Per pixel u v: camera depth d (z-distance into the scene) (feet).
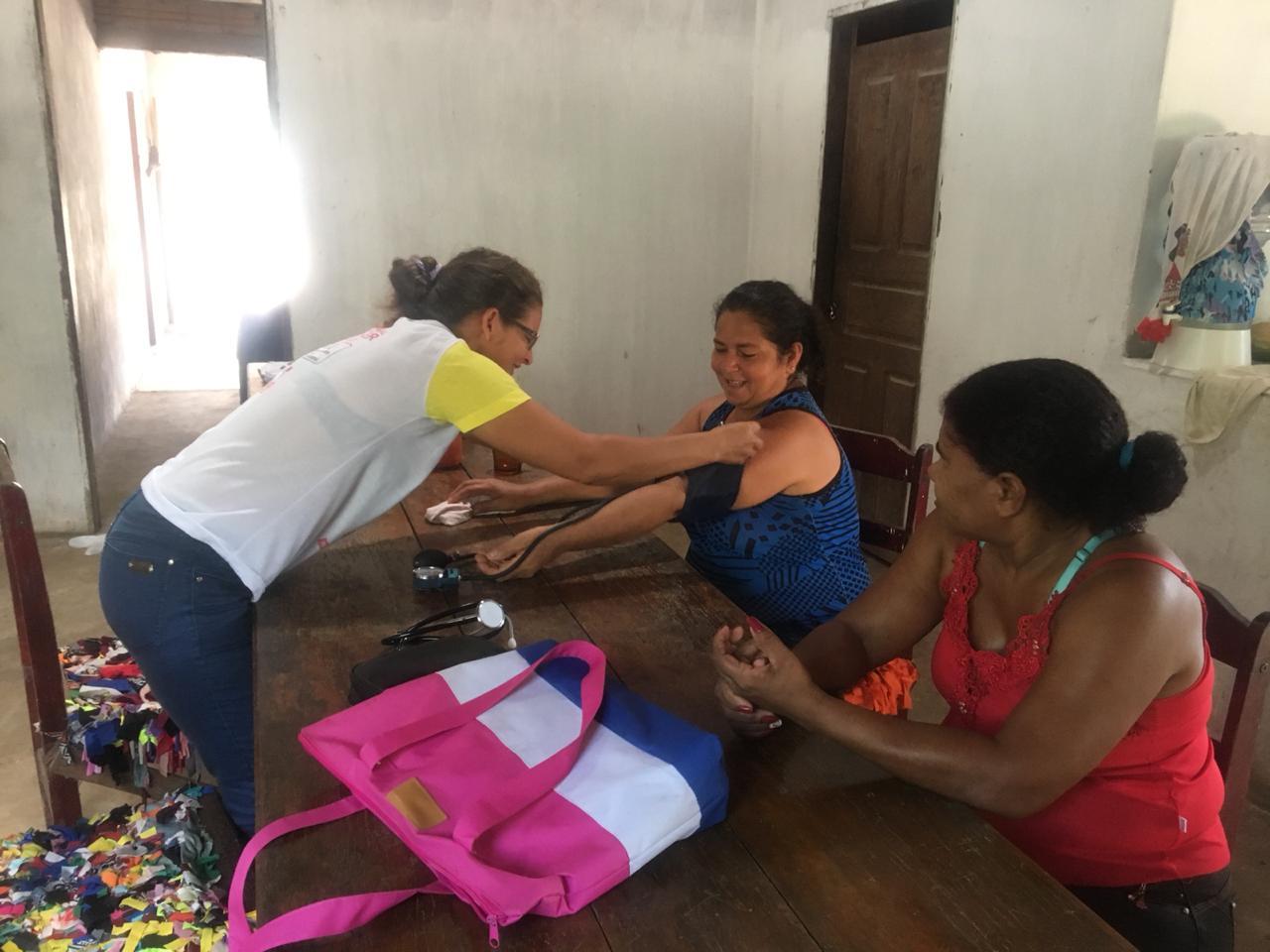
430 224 12.96
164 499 4.65
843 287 12.98
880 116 11.90
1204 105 8.15
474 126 12.78
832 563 5.45
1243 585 7.52
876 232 12.20
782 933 2.71
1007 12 9.45
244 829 5.16
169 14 18.90
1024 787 3.17
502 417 4.56
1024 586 3.61
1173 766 3.52
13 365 12.12
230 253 33.65
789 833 3.13
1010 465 3.32
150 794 5.44
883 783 3.40
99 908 4.12
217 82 31.83
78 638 9.67
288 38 11.96
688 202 13.93
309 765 3.45
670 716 3.33
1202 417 7.59
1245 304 7.79
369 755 3.05
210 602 4.68
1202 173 7.62
